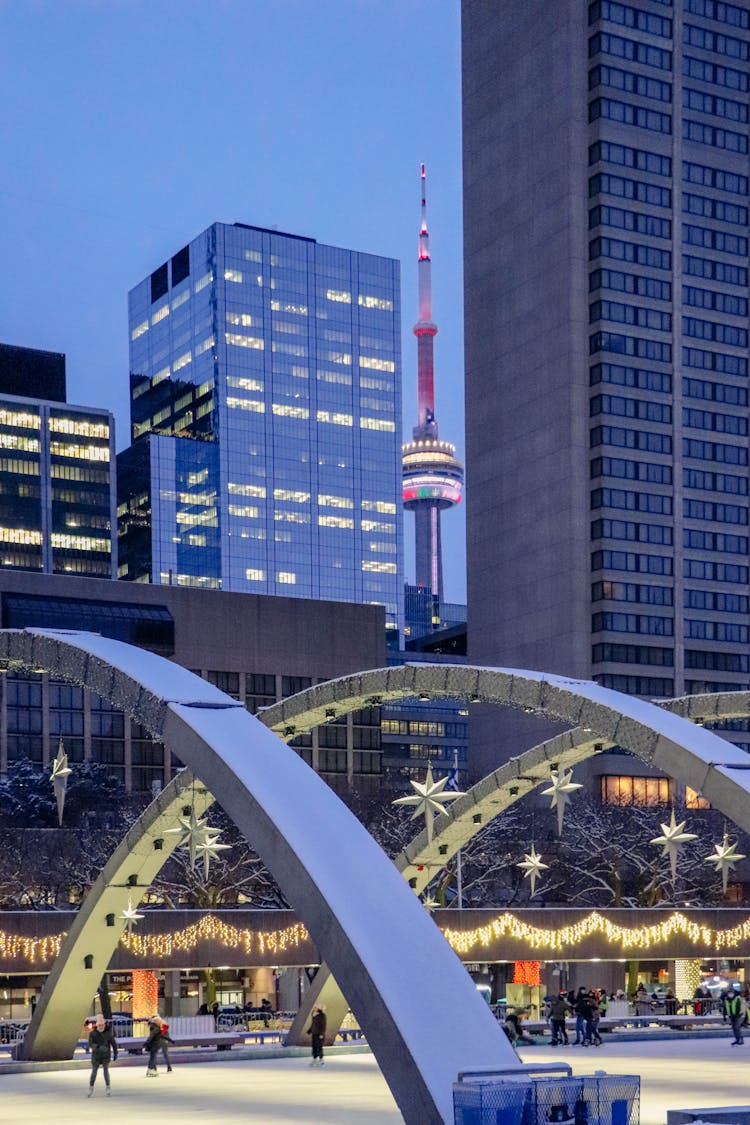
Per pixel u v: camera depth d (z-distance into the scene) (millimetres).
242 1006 122688
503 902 164375
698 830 177625
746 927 118812
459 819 63281
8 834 144375
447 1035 30188
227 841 143875
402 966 31219
